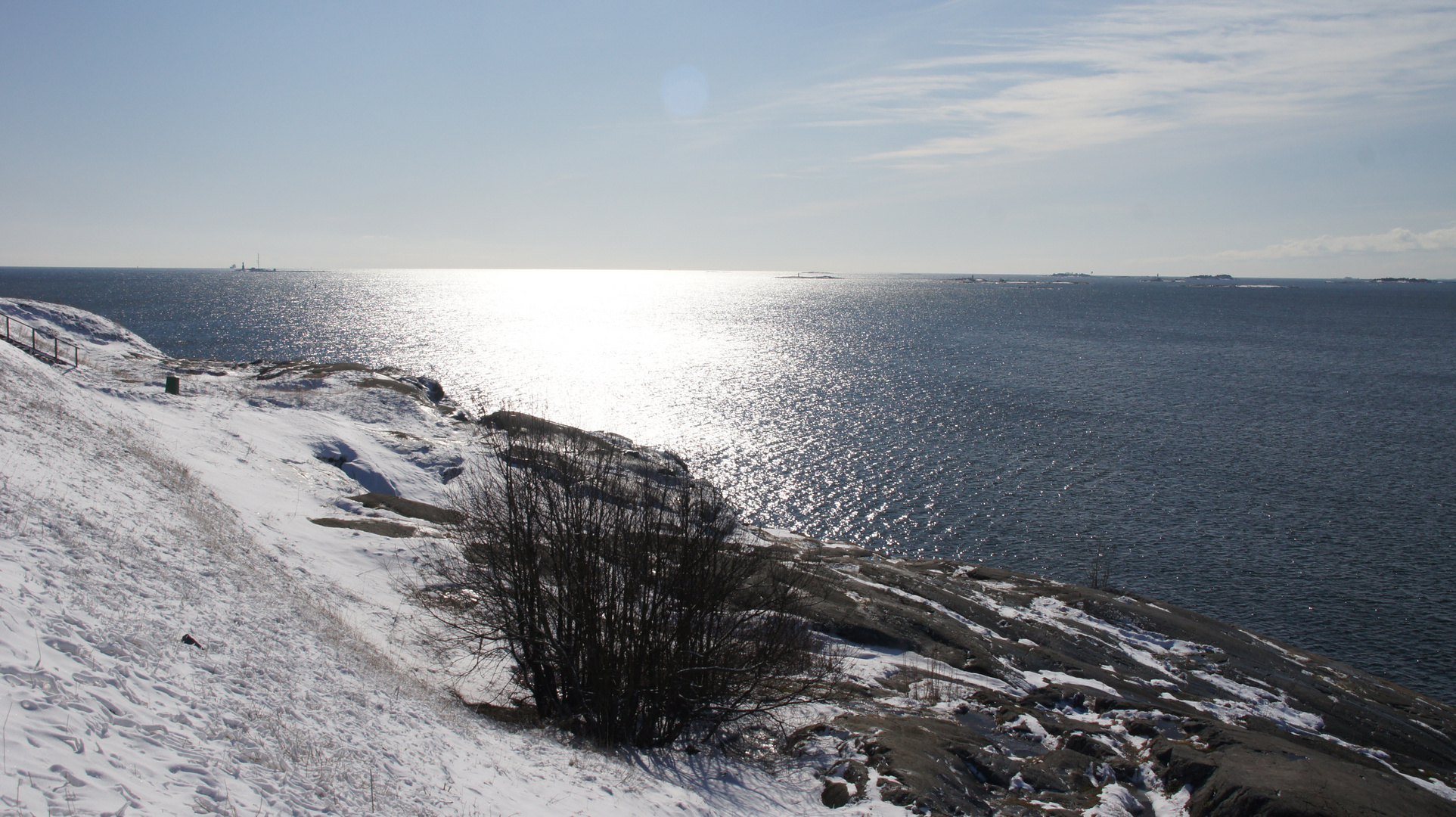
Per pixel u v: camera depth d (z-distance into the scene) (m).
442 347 133.88
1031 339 159.88
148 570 12.42
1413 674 33.66
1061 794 15.41
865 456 65.56
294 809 7.37
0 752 5.86
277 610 14.38
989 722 18.94
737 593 19.66
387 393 46.06
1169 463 64.75
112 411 28.48
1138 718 19.02
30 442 16.83
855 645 23.27
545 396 89.00
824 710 18.75
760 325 195.12
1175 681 24.45
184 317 168.75
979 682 21.67
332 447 35.38
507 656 19.69
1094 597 29.97
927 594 28.02
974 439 71.81
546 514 17.56
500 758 12.38
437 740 11.73
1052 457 66.06
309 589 18.28
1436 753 22.39
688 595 16.84
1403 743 22.64
